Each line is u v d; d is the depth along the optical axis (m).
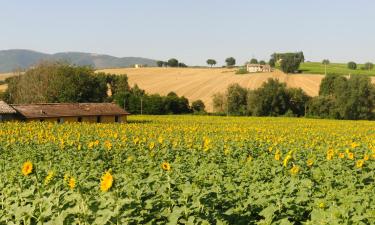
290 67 141.25
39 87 92.50
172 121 70.25
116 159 20.83
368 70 152.88
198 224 8.91
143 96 96.12
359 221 8.65
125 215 8.55
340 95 90.44
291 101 94.25
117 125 51.97
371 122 74.44
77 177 14.70
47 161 19.94
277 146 27.00
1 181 14.31
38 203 10.19
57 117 64.81
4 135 33.78
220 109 96.69
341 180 14.22
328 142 31.23
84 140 31.12
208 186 13.32
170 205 10.12
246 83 117.06
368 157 19.47
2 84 138.88
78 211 8.80
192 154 22.08
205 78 130.12
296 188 12.16
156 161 19.92
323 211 9.30
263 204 10.70
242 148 25.44
